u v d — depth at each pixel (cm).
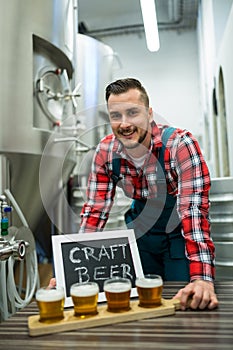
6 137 163
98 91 317
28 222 205
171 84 565
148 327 73
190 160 104
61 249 90
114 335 69
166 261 123
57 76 202
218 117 312
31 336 70
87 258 92
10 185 175
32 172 183
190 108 557
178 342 65
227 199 138
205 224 99
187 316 78
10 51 166
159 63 570
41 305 75
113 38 578
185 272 117
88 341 67
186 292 83
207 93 415
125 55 576
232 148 231
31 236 158
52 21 191
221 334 68
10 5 167
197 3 483
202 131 514
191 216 99
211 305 81
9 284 136
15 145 167
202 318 77
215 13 327
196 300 81
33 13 178
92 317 75
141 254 126
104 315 76
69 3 216
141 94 102
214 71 330
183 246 119
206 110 439
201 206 100
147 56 572
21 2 172
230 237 139
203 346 63
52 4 192
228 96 241
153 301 80
